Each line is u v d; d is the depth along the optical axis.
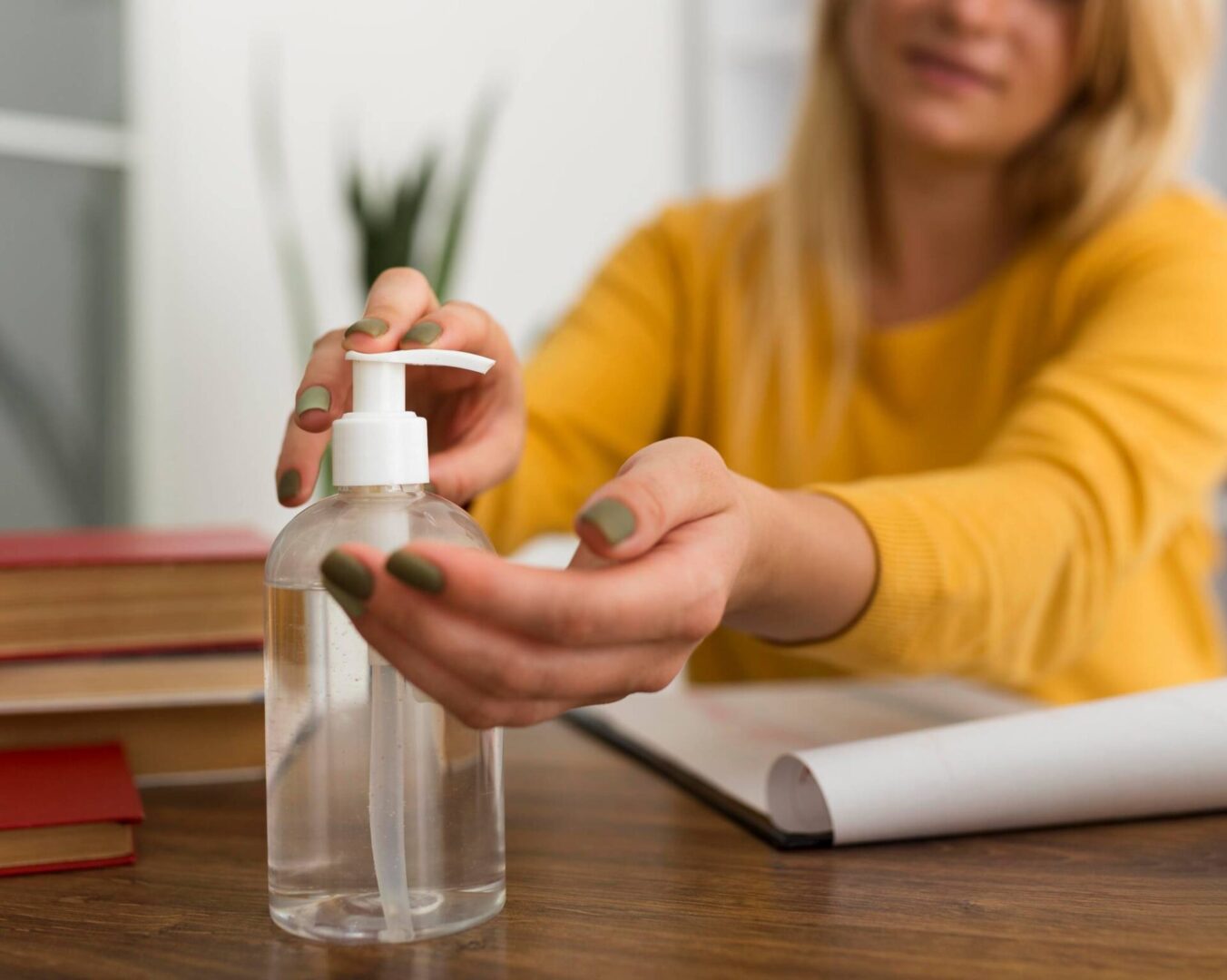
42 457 2.11
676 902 0.62
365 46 2.41
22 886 0.65
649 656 0.55
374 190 2.41
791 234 1.61
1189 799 0.70
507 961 0.57
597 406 1.53
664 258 1.73
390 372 0.60
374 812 0.59
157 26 2.16
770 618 0.72
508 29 2.55
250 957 0.58
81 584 0.77
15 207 2.06
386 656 0.54
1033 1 1.33
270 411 2.36
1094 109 1.44
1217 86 3.15
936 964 0.57
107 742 0.80
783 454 1.60
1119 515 0.93
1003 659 0.88
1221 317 1.21
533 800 0.76
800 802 0.70
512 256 2.59
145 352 2.18
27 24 2.05
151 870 0.67
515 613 0.52
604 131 2.66
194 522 2.29
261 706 0.83
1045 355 1.43
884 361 1.55
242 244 2.31
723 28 2.68
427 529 0.58
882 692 1.00
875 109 1.48
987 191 1.51
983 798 0.68
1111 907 0.61
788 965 0.57
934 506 0.80
